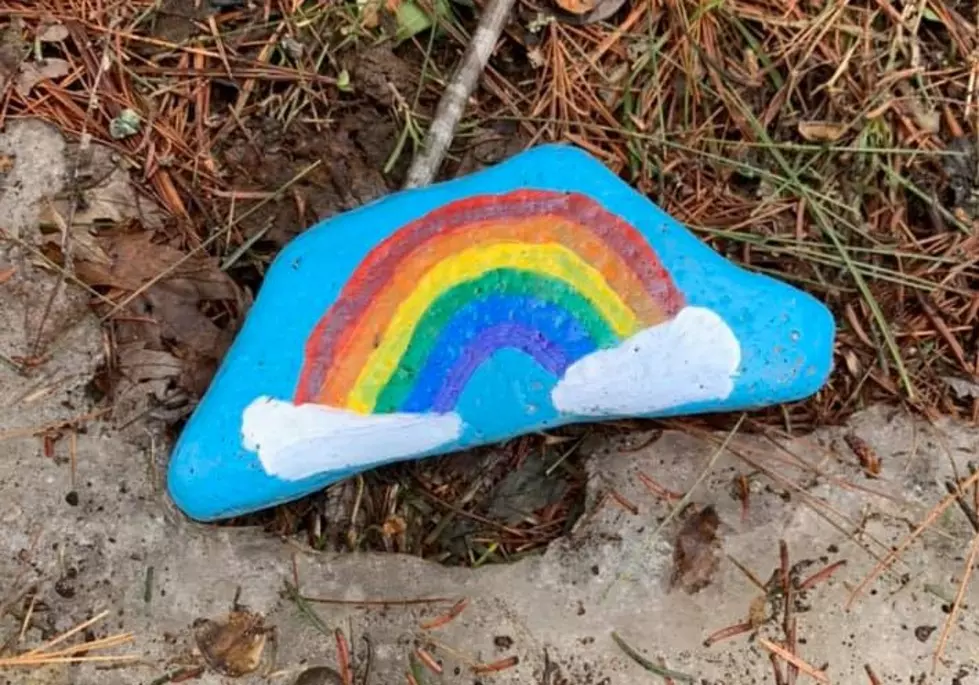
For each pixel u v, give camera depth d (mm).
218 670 418
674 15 465
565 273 420
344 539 439
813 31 469
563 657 424
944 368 456
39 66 445
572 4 461
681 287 421
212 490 413
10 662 411
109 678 416
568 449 451
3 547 419
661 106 464
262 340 417
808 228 460
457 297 417
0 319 431
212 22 455
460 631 426
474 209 423
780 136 468
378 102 459
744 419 447
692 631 427
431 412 415
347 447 415
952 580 433
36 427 426
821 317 426
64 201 439
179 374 436
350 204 452
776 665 425
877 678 425
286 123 455
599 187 428
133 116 446
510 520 446
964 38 469
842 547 435
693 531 435
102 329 434
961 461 445
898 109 467
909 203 468
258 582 426
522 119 461
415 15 462
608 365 417
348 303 416
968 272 460
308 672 420
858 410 451
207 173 448
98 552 422
